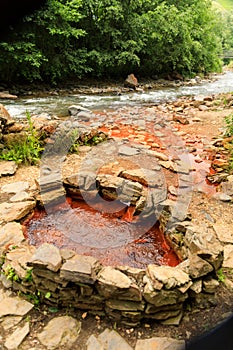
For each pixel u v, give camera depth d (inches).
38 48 463.2
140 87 547.2
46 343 73.4
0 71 447.8
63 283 78.1
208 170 178.9
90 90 496.7
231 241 112.5
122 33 572.1
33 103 376.5
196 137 236.1
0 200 131.5
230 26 1397.6
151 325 78.6
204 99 378.0
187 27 652.7
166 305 77.4
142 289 78.1
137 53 612.4
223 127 258.7
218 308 83.3
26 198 131.4
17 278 86.2
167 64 665.6
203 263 83.4
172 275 79.1
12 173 158.4
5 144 179.8
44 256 81.4
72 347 72.9
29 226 120.9
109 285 76.1
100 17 529.0
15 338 74.2
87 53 532.7
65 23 463.5
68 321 79.1
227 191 151.2
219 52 1062.4
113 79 591.8
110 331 76.9
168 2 690.8
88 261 82.1
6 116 192.4
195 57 738.2
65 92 475.5
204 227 115.2
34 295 84.4
